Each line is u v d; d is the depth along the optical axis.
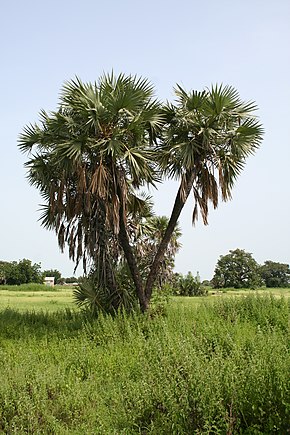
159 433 6.35
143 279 18.95
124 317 15.40
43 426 7.11
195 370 6.68
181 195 17.86
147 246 21.33
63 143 16.45
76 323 16.94
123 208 17.12
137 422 6.79
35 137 18.09
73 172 16.91
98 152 16.70
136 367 9.62
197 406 6.20
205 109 17.56
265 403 6.20
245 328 12.60
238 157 18.50
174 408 6.30
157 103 17.77
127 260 17.89
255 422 6.22
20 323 17.78
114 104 16.59
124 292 17.72
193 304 17.69
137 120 16.72
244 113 18.23
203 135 17.44
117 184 17.05
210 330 12.19
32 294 60.16
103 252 17.88
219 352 8.21
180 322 14.02
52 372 9.31
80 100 16.59
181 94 18.45
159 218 27.78
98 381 9.59
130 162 16.39
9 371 8.95
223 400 6.26
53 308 29.81
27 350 12.73
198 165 18.14
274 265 78.94
